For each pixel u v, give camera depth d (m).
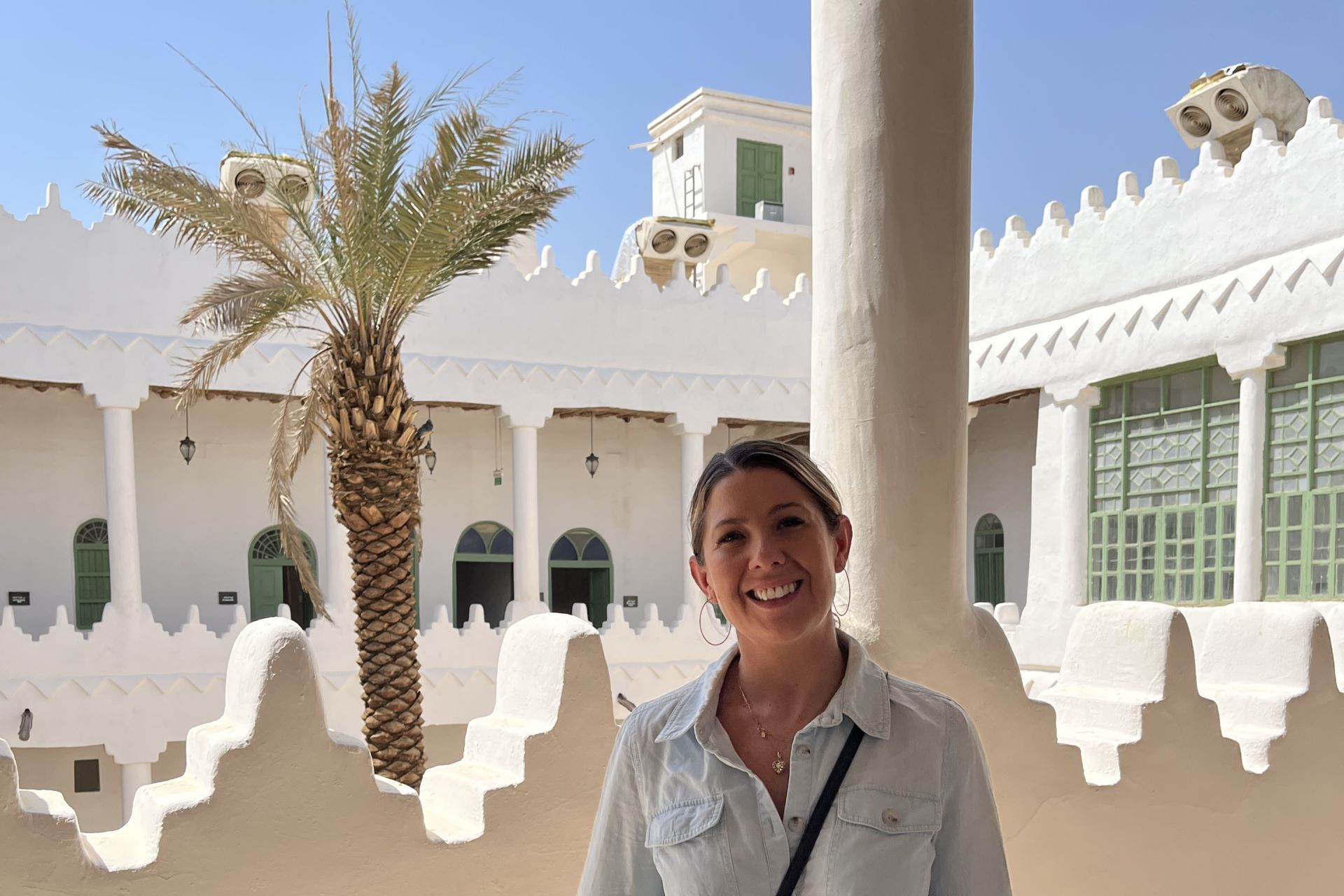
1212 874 4.86
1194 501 15.66
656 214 35.00
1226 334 14.80
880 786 2.04
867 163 4.21
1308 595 13.75
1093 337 16.97
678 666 20.58
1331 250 13.45
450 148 10.44
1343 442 13.48
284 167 16.06
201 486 20.83
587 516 24.03
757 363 22.59
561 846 3.78
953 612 4.25
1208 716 4.91
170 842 3.24
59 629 17.02
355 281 10.98
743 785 2.10
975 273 19.78
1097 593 17.16
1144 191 16.38
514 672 4.18
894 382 4.18
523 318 20.73
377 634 11.35
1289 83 17.34
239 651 3.66
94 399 17.94
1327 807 5.21
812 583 2.11
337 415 11.30
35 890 3.05
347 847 3.48
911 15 4.15
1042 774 4.44
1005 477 21.23
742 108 32.69
